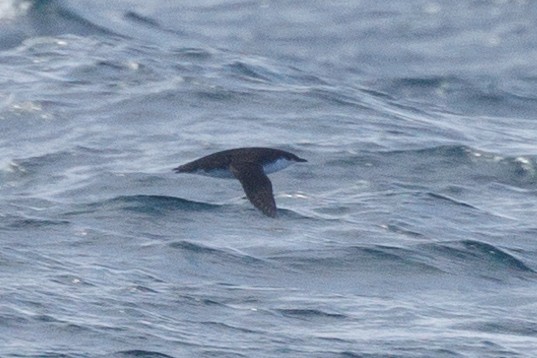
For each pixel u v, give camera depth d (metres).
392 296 20.83
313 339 18.81
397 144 29.09
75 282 20.61
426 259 22.38
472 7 63.03
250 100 32.09
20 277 20.69
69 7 44.44
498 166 28.08
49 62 35.19
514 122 33.81
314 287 21.06
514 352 18.70
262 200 14.14
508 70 49.62
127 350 18.08
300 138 29.45
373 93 34.41
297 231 23.50
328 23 59.84
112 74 34.00
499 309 20.47
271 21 60.16
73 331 18.58
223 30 57.25
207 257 22.02
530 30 58.19
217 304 20.02
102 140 28.84
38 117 30.38
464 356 18.42
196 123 30.25
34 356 17.67
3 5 43.62
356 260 22.17
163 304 19.86
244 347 18.41
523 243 23.73
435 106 34.72
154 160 27.53
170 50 37.06
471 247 22.97
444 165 27.95
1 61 35.34
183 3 64.06
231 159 14.61
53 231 23.19
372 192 25.97
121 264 21.64
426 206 25.31
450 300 20.81
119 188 25.52
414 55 52.81
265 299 20.31
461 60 51.91
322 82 35.12
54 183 26.08
